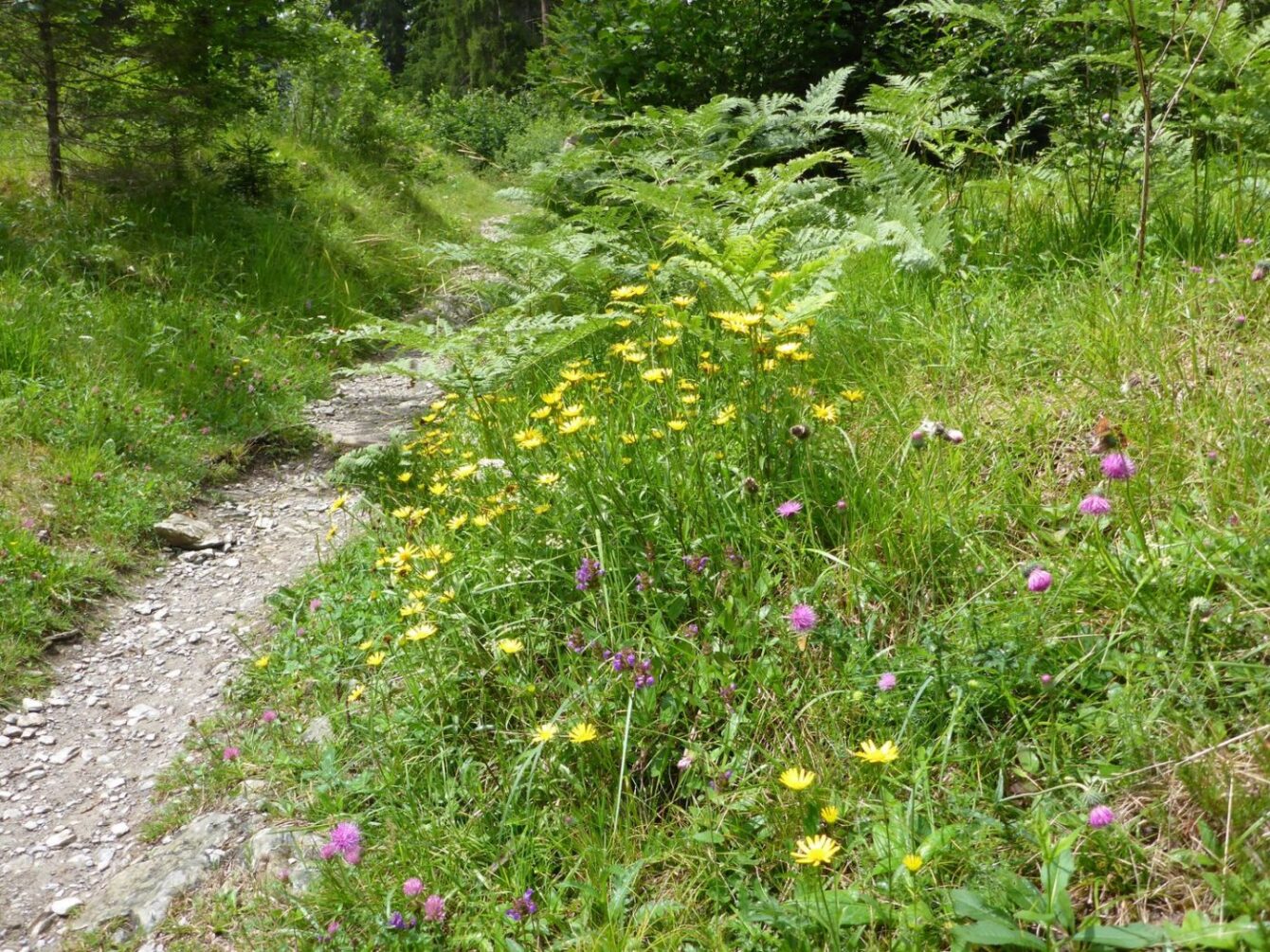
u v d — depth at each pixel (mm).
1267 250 3486
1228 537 2182
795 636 2416
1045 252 4172
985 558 2512
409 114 17219
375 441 5938
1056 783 1923
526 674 2703
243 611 4137
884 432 3152
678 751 2379
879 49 8898
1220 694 1883
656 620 2551
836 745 2164
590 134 9078
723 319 3127
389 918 2086
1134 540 2309
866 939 1770
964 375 3434
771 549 2717
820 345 3881
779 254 5004
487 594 2979
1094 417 2914
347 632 3502
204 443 5629
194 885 2566
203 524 4914
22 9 7340
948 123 4910
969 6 4754
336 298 8297
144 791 3098
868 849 1902
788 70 8883
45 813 3039
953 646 2217
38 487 4711
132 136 8445
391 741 2709
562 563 2986
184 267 7676
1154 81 4086
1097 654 2109
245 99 8875
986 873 1726
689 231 5230
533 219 7207
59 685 3693
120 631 4047
